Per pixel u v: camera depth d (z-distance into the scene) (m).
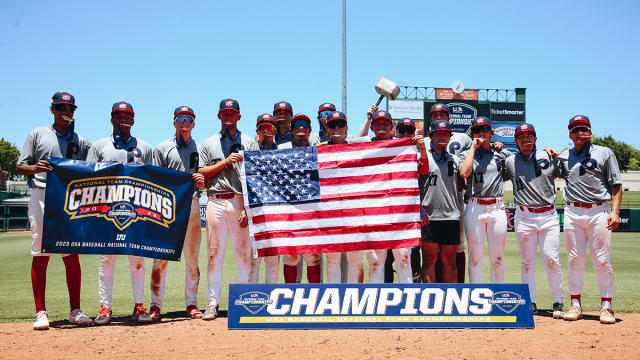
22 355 4.02
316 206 5.44
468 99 35.97
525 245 5.76
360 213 5.40
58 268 10.65
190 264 5.84
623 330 4.83
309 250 5.38
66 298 7.08
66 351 4.13
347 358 3.90
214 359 3.88
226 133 5.72
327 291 4.92
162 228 5.47
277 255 5.64
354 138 6.46
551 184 5.67
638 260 11.94
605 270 5.34
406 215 5.34
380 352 4.05
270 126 5.93
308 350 4.12
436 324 4.86
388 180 5.41
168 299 7.18
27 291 7.68
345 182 5.46
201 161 5.76
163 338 4.55
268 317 4.87
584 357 3.93
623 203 44.78
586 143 5.54
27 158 5.28
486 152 5.82
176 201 5.55
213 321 5.34
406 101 35.34
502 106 36.25
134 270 5.48
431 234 5.74
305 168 5.50
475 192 5.74
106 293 5.39
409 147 5.44
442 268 6.41
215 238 5.61
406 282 5.34
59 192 5.22
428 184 5.76
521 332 4.74
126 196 5.40
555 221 5.64
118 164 5.44
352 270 5.52
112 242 5.29
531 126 5.62
